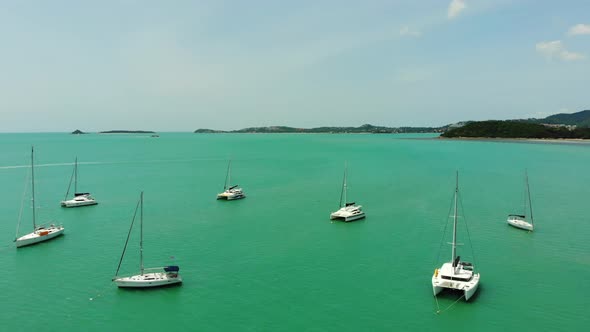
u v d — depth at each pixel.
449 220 77.06
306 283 48.47
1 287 47.09
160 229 71.31
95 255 57.84
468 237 66.19
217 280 49.22
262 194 105.56
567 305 42.97
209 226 73.38
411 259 56.38
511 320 40.06
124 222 75.75
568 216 79.00
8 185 115.56
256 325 39.19
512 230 70.12
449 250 59.91
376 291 46.34
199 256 57.50
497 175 135.00
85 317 40.50
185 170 155.62
